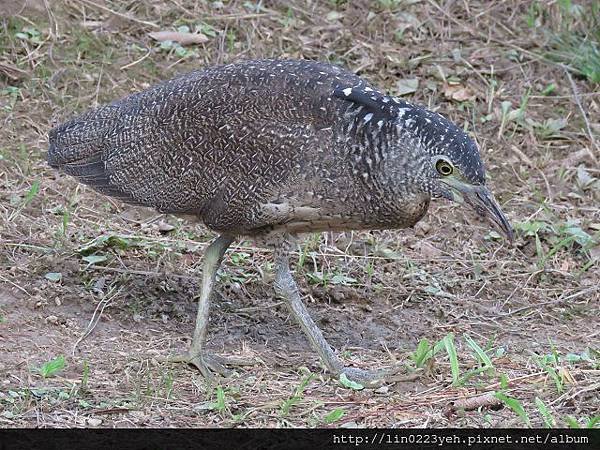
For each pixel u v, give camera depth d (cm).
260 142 1068
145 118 1130
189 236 1323
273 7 1667
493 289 1293
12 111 1447
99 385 1032
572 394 1041
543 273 1320
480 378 1083
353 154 1046
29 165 1377
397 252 1336
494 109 1559
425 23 1667
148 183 1125
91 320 1156
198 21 1619
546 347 1183
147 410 995
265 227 1091
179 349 1126
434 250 1346
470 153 1039
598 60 1614
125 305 1189
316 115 1059
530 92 1594
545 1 1702
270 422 988
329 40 1622
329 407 1023
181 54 1566
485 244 1364
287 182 1059
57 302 1171
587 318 1259
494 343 1189
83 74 1518
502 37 1670
